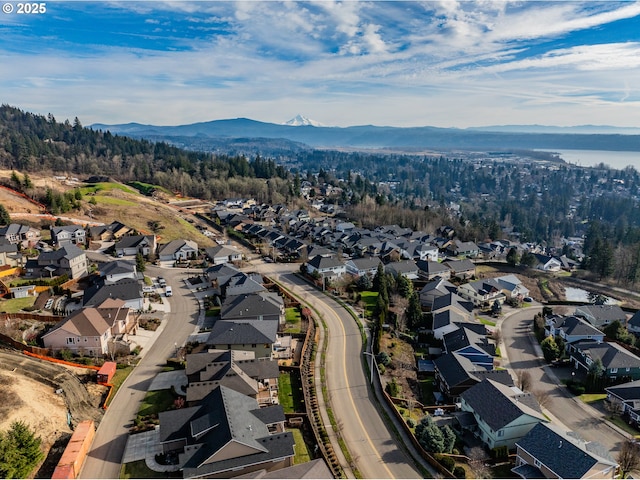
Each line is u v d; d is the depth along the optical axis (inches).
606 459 1485.0
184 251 3873.0
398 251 4256.9
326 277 3361.2
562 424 1932.8
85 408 1669.5
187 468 1323.8
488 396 1831.9
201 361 1851.6
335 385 2010.3
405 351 2445.9
